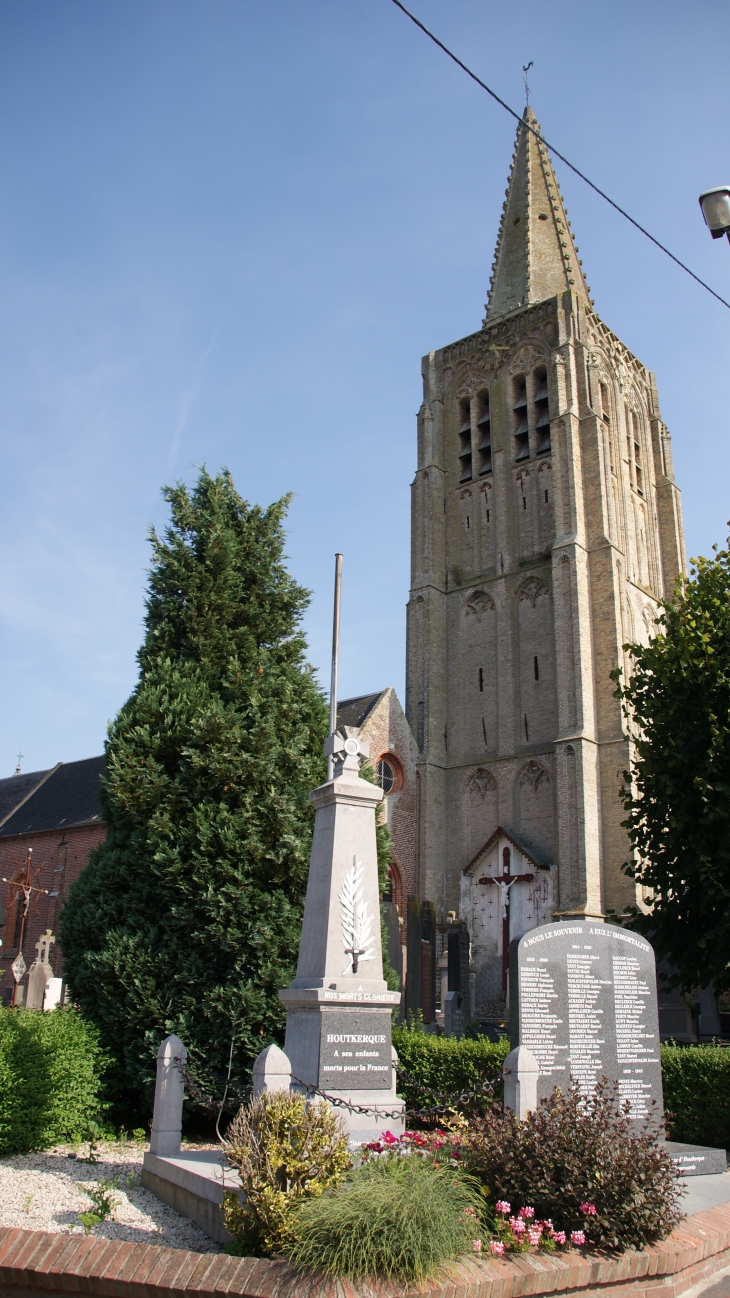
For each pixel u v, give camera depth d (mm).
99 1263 8062
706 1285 9703
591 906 34312
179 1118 12727
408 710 43781
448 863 41156
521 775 39875
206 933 16344
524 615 42406
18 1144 13984
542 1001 12312
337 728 14492
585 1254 8812
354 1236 7707
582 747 36531
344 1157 9016
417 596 45344
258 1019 15953
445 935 39281
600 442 41875
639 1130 12633
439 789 41844
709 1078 16172
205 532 20078
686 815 20469
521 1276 8117
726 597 22359
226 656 19125
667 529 49094
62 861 41250
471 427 47719
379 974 12562
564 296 45281
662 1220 9477
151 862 16875
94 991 16906
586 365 43719
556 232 50438
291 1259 7812
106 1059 15859
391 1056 12328
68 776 48219
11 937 41969
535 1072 10961
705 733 20688
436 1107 12336
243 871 16797
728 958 19688
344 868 12891
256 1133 9148
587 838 35312
